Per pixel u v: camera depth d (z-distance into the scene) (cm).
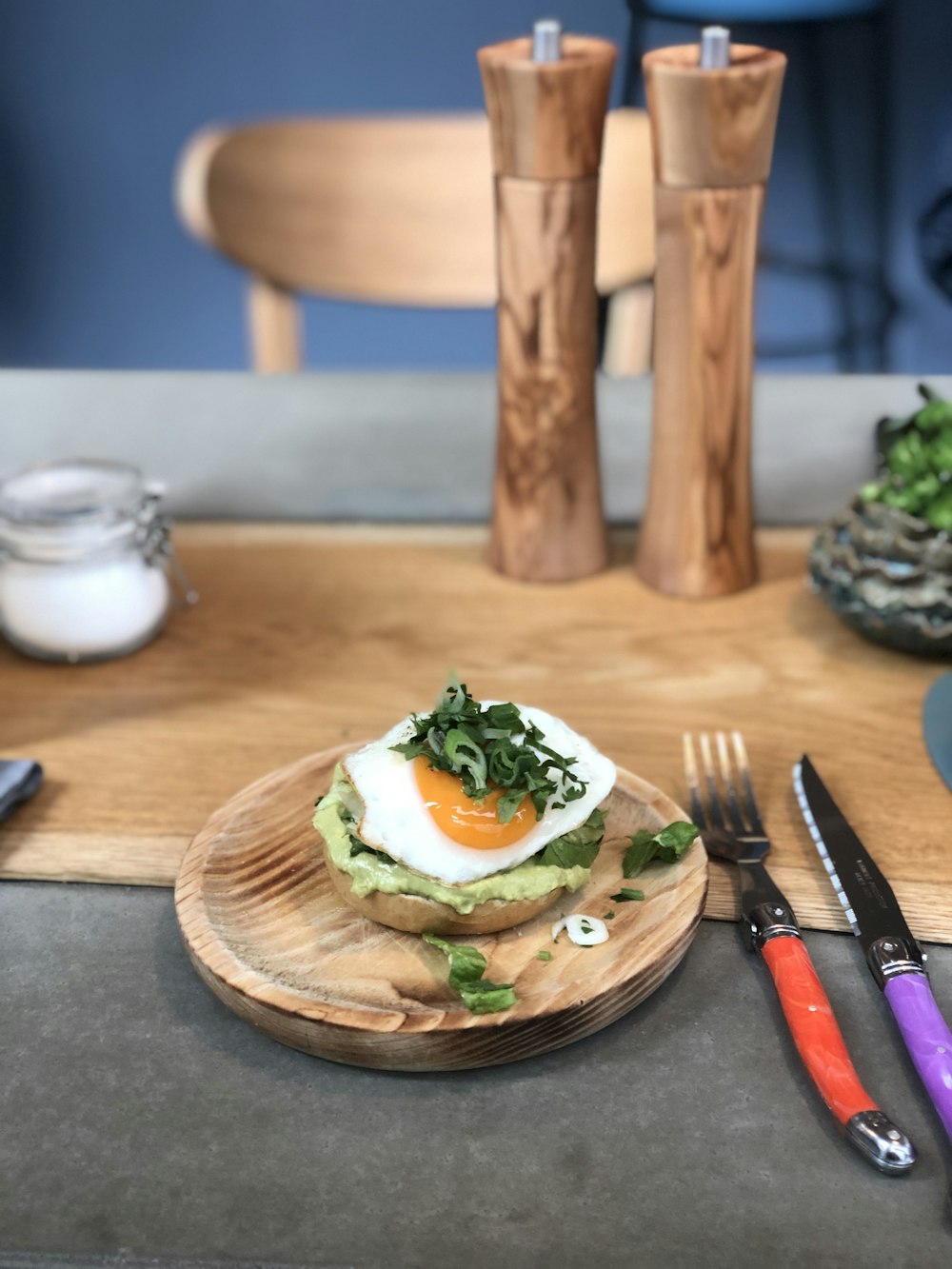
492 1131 53
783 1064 55
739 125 75
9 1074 55
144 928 63
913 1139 52
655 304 81
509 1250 49
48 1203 51
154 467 98
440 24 185
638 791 66
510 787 57
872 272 191
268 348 149
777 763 72
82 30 191
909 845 66
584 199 79
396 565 91
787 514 94
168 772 72
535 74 75
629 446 97
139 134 198
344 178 135
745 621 84
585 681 79
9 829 68
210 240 138
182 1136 53
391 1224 50
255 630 84
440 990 56
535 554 88
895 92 175
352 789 61
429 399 103
